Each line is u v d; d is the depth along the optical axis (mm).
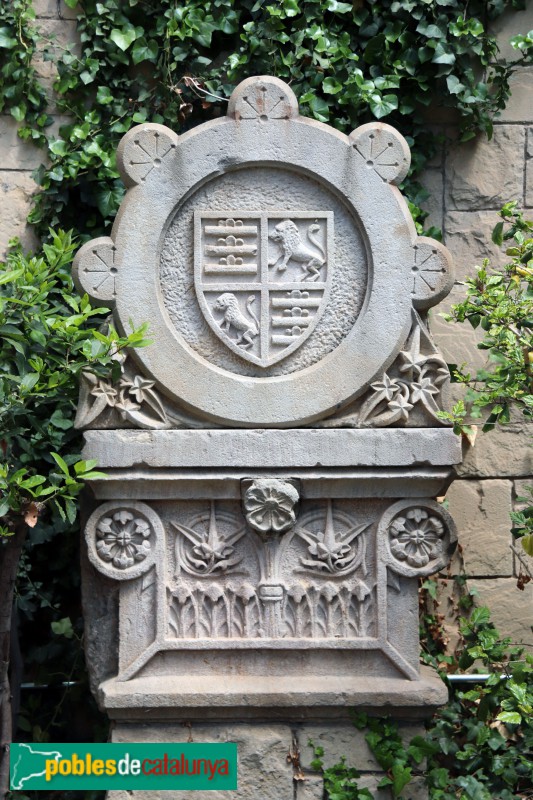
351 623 5652
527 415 5930
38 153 6918
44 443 6473
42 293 5344
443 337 6883
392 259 5605
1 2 6855
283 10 6766
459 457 5570
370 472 5574
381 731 5586
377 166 5617
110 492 5598
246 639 5613
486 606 6777
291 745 5586
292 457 5566
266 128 5590
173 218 5637
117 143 6859
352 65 6852
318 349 5637
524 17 6945
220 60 6965
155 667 5633
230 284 5613
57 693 6711
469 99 6809
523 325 5512
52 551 6773
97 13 6855
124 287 5570
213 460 5551
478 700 6270
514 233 5715
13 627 6199
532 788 6043
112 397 5566
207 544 5648
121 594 5633
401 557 5645
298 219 5648
